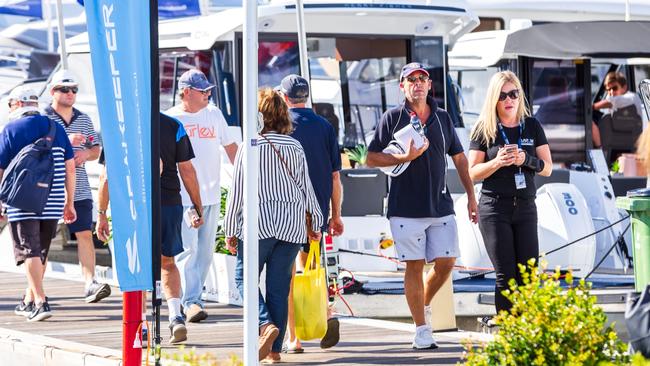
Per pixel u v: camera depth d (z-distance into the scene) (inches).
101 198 1086.4
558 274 631.8
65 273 1480.1
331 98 1371.8
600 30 1398.9
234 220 866.8
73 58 1588.3
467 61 1539.1
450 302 1083.3
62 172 1145.4
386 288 1175.6
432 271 954.7
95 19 741.9
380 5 1342.3
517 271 921.5
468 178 958.4
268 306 873.5
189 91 1104.8
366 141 1390.3
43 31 2573.8
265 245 863.1
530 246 919.7
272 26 1315.2
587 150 1558.8
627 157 1541.6
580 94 1565.0
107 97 743.7
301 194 870.4
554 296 620.1
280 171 861.8
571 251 1210.0
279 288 870.4
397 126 928.3
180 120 1100.5
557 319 609.6
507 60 1561.3
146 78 740.7
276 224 855.7
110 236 1321.4
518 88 922.7
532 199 922.1
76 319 1133.7
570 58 1443.2
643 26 1400.1
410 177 927.0
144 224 746.2
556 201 1213.7
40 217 1131.3
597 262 1278.3
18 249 1136.2
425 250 941.2
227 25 1284.4
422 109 932.0
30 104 1147.9
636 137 1612.9
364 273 1233.4
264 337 858.1
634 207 823.7
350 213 1254.9
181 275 1181.1
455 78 1589.6
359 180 1253.7
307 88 924.6
